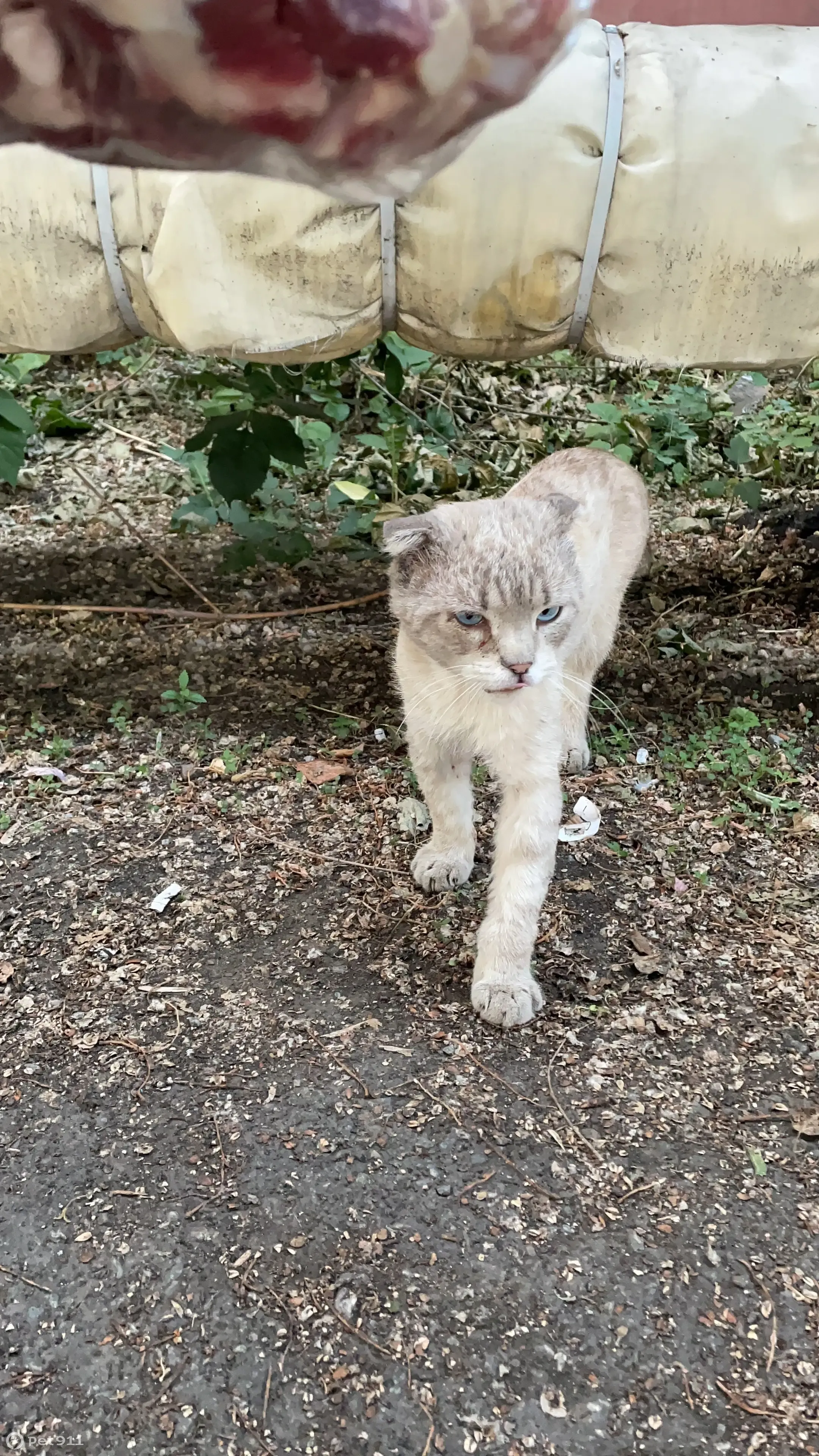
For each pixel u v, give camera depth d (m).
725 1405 0.41
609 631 0.76
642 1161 0.50
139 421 1.23
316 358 0.64
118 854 0.68
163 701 0.83
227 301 0.59
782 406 1.29
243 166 0.14
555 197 0.57
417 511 1.04
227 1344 0.43
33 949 0.61
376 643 0.91
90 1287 0.45
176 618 0.93
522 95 0.15
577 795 0.75
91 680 0.85
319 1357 0.42
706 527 1.09
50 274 0.61
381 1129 0.52
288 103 0.12
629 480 0.78
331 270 0.59
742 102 0.56
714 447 1.21
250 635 0.91
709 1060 0.55
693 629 0.94
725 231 0.58
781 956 0.62
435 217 0.57
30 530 1.05
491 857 0.70
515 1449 0.40
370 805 0.73
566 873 0.68
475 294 0.61
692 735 0.81
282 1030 0.57
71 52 0.12
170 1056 0.55
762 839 0.71
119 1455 0.39
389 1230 0.47
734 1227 0.47
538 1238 0.47
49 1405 0.41
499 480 1.13
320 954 0.62
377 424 1.24
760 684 0.87
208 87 0.12
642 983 0.60
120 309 0.64
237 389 0.94
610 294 0.61
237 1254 0.46
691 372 1.32
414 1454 0.39
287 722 0.81
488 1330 0.43
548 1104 0.53
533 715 0.56
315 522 1.08
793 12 0.51
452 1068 0.55
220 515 1.00
